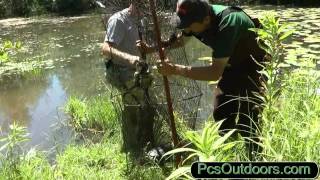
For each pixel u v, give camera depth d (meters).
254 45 3.05
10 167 3.58
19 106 6.04
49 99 6.21
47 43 10.63
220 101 3.27
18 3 17.70
